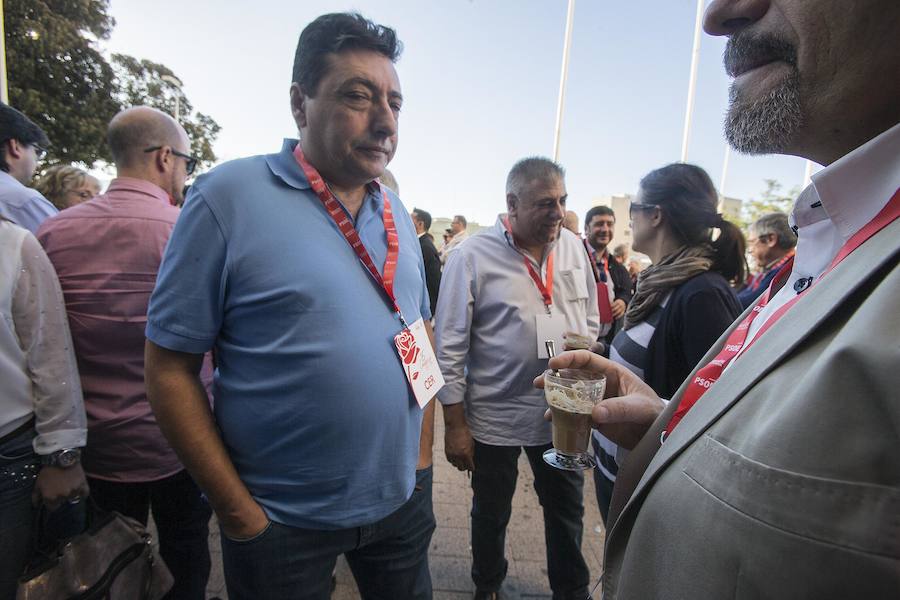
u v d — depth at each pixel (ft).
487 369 5.82
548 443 5.76
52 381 3.97
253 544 2.99
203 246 2.90
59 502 4.11
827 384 1.06
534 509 8.49
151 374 2.96
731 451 1.27
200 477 2.94
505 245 5.89
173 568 5.04
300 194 3.22
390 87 3.26
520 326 5.66
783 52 1.60
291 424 2.94
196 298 2.91
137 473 4.65
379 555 3.75
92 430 4.46
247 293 2.92
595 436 5.24
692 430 1.55
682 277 4.46
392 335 3.36
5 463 3.81
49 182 10.83
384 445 3.23
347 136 3.14
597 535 7.68
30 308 3.89
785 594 1.06
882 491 0.95
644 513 1.59
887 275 1.16
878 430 0.97
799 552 1.03
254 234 2.92
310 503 3.05
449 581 6.42
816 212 1.89
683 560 1.34
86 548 3.79
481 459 5.94
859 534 0.96
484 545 5.87
